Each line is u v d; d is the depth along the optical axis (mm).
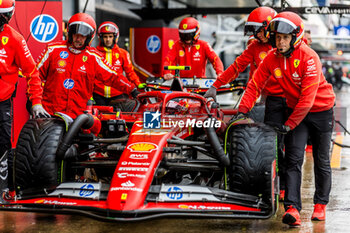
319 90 8312
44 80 10125
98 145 9000
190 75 14977
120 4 26109
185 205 7098
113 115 9461
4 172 8414
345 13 20469
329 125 8422
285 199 8266
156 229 7980
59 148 7770
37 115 8680
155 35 26984
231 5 24516
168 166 8062
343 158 15469
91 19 9680
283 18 7797
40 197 7426
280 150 10078
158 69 27172
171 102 9438
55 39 14383
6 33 8398
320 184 8609
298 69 7988
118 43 26438
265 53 10250
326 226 8258
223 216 6863
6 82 8586
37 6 14156
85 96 10062
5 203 7320
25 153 7793
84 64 9828
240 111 8469
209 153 8641
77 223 8258
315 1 21219
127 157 7574
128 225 8203
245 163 7727
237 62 10523
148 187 7133
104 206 6922
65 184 7617
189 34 14297
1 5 8094
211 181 9047
